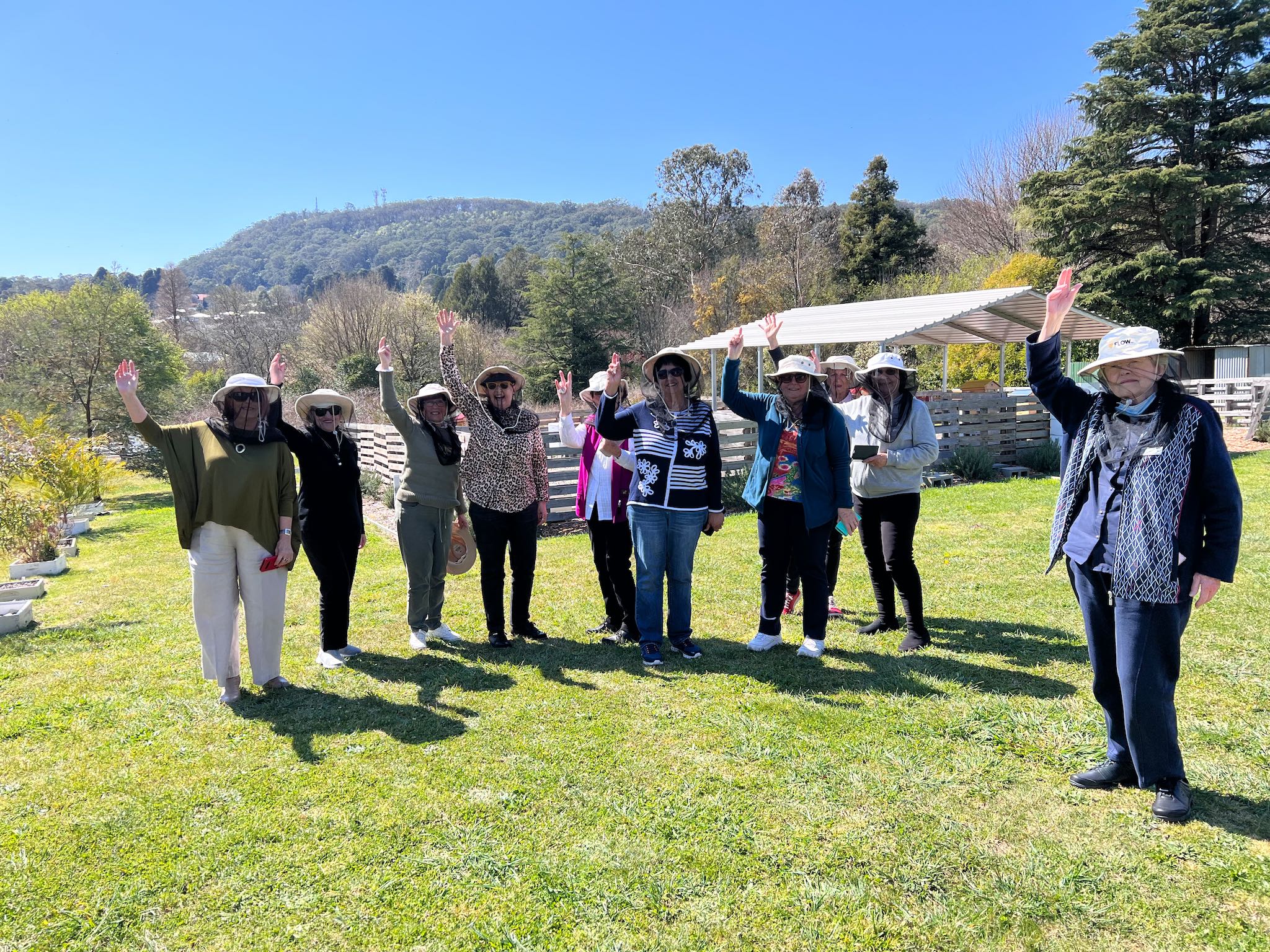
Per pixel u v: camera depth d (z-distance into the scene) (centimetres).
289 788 346
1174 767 305
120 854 300
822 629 496
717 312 4159
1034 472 1391
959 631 536
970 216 4084
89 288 2028
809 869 282
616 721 407
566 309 3969
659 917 260
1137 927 249
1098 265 2745
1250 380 1841
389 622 600
